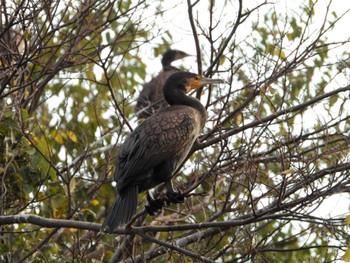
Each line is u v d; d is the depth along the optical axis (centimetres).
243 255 1162
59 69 1223
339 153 1110
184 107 1180
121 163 1101
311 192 1045
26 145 1214
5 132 1192
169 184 1113
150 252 1182
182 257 1144
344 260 1010
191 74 1235
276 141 1084
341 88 1191
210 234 1188
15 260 1241
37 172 1221
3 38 1221
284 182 1024
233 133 1156
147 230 1044
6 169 1184
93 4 1210
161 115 1144
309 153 1262
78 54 1259
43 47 1197
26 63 1202
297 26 1261
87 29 1254
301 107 1178
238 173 1126
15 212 1220
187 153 1148
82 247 1297
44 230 1290
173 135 1120
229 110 1281
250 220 1023
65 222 1062
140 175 1092
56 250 1255
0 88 1222
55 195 1259
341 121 1193
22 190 1239
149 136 1109
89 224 1058
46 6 1193
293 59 1186
